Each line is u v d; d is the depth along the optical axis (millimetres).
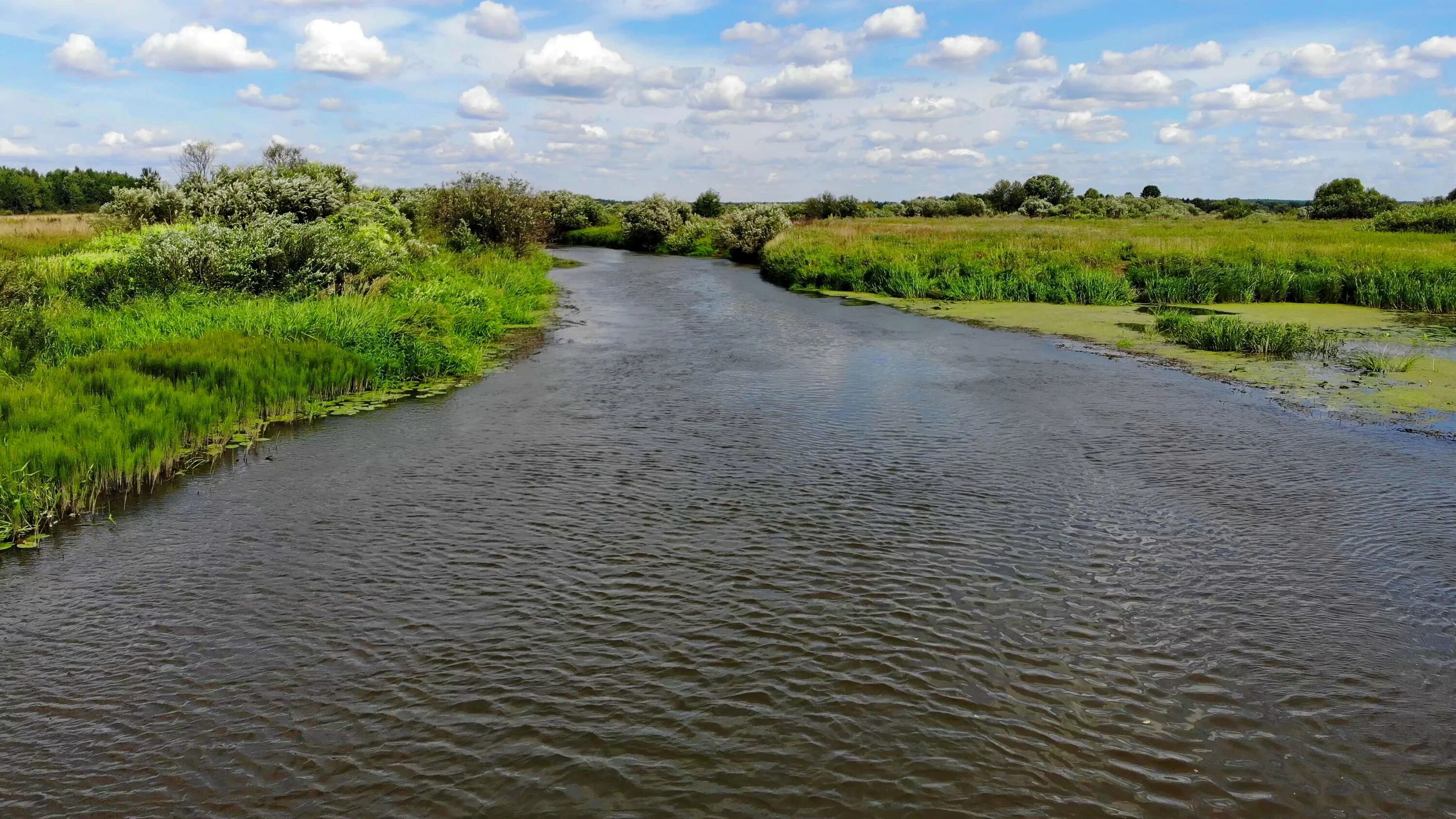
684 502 7613
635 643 5238
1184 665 5043
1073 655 5129
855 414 10758
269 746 4254
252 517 7215
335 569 6223
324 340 12945
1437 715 4578
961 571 6254
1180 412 10828
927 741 4328
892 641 5273
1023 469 8562
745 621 5512
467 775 4059
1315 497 7762
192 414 9281
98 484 7582
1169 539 6836
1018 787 4012
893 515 7332
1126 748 4297
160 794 3920
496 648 5164
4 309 12297
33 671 4898
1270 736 4406
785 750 4258
